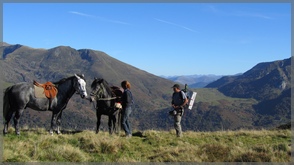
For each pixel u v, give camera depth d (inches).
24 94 507.5
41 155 408.2
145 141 525.3
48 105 529.0
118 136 529.0
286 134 610.9
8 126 517.7
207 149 449.4
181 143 510.0
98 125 576.4
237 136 601.6
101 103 566.6
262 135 610.9
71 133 555.5
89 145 466.9
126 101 556.7
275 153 438.0
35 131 561.6
